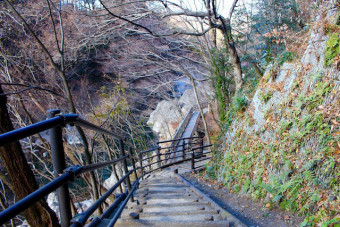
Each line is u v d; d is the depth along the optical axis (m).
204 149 13.95
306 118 3.71
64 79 6.43
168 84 17.36
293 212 3.39
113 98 12.15
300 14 8.03
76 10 9.47
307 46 4.47
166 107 19.36
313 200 3.11
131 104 16.00
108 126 11.45
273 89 5.06
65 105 11.49
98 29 10.38
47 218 3.75
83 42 10.85
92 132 10.66
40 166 11.76
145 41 13.83
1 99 3.38
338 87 3.41
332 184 2.96
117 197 3.17
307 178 3.28
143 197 4.63
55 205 11.37
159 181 6.92
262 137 4.91
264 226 3.33
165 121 17.66
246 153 5.24
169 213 3.29
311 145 3.52
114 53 14.53
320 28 4.19
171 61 14.79
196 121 16.31
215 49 11.37
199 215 3.22
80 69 14.33
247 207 4.10
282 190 3.59
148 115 20.91
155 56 14.79
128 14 9.52
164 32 12.90
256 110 5.57
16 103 8.26
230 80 10.74
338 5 3.87
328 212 2.82
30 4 8.04
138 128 15.55
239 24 11.28
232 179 5.45
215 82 11.54
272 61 5.76
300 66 4.46
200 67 16.83
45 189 0.99
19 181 3.55
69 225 1.34
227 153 6.37
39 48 8.52
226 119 7.86
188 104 20.33
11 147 3.41
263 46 8.73
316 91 3.72
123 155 3.50
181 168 9.03
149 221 2.77
